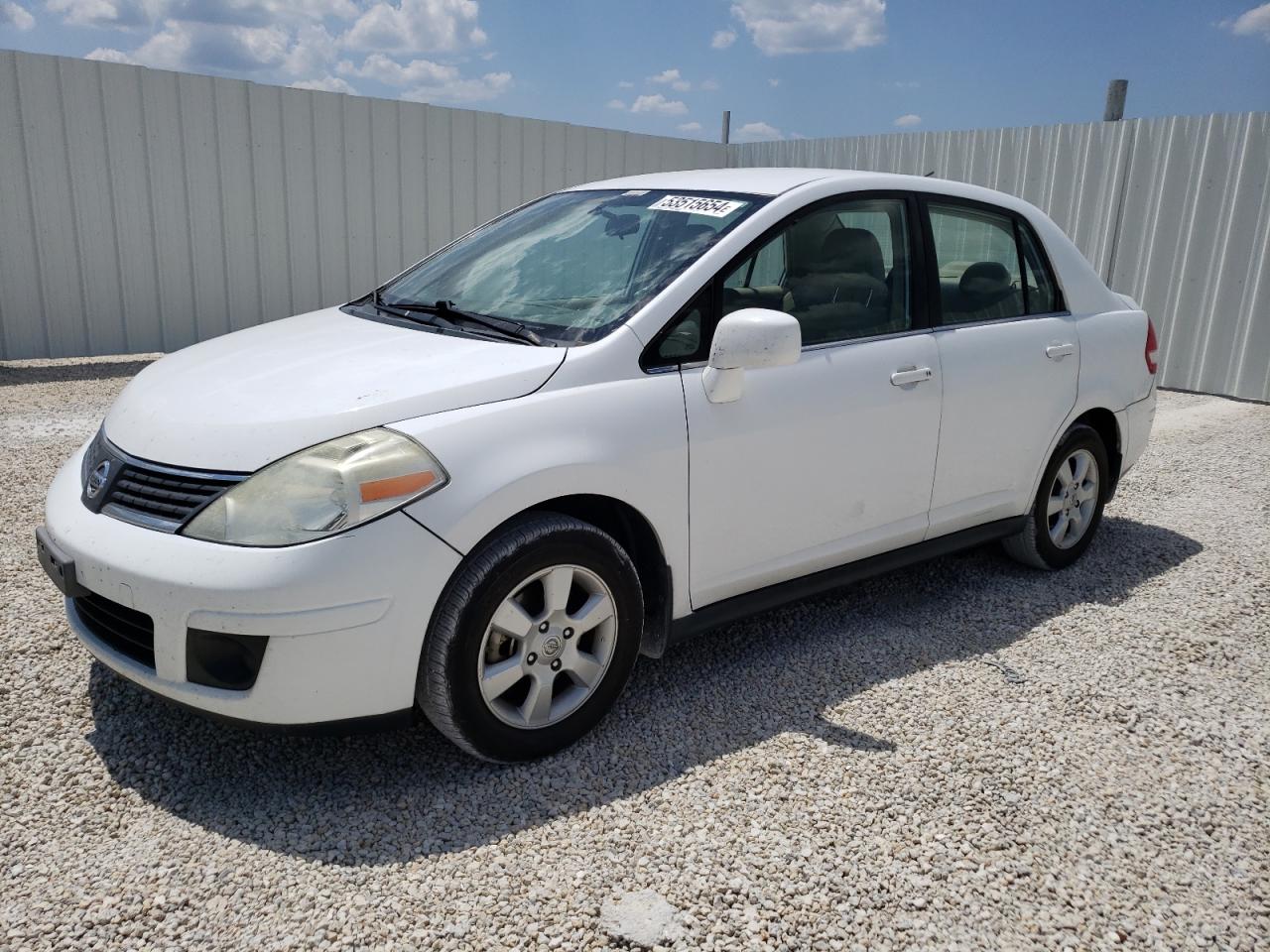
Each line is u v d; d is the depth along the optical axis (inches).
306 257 379.2
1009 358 157.9
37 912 87.5
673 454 117.5
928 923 90.2
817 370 132.4
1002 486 162.2
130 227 342.0
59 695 124.3
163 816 102.2
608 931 87.3
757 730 122.2
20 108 314.7
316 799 105.8
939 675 138.3
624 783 110.0
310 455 99.6
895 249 147.5
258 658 96.7
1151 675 140.3
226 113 350.9
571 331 121.3
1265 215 334.6
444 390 107.4
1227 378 353.7
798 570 136.4
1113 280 378.0
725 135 507.5
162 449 105.4
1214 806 109.7
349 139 377.1
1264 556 191.8
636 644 119.0
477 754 108.6
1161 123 355.6
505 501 104.0
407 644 100.4
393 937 86.0
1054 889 95.6
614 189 155.3
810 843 100.4
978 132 409.4
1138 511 222.4
